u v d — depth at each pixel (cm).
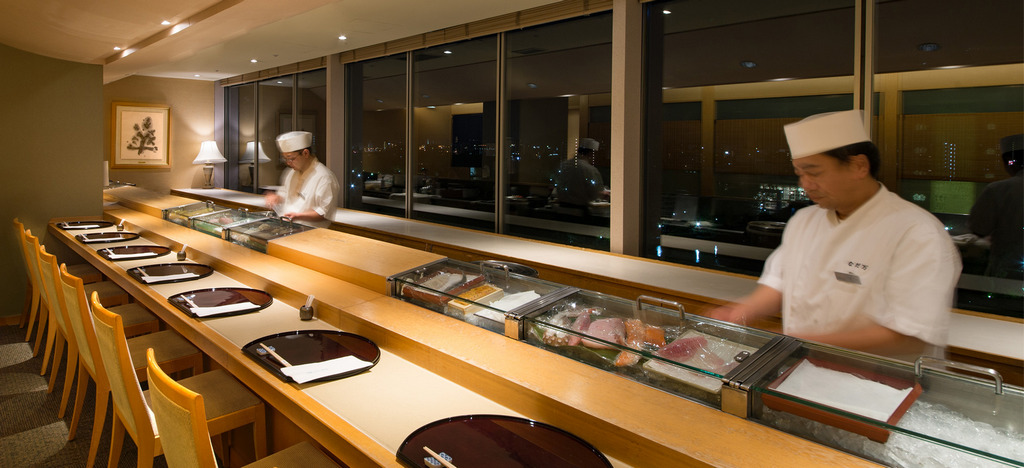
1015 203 277
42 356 407
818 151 162
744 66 372
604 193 453
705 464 121
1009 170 278
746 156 375
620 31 404
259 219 403
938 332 152
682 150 407
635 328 176
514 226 529
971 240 292
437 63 583
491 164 542
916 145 308
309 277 278
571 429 146
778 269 204
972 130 288
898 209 165
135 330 319
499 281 232
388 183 662
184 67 755
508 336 195
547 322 187
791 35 350
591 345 172
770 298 202
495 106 530
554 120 484
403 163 636
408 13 471
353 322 220
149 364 161
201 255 342
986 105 284
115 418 242
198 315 237
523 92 507
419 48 591
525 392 157
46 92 492
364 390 173
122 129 825
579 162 468
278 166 817
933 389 133
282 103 801
